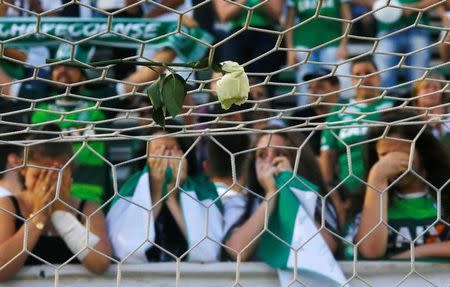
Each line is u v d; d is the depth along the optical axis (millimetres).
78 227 13016
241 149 13445
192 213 13234
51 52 15508
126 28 15672
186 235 13188
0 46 8672
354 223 13617
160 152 13375
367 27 16938
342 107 12516
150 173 13344
